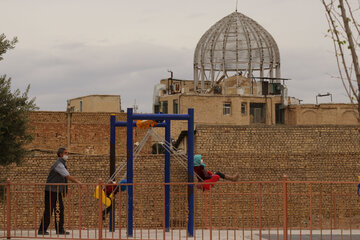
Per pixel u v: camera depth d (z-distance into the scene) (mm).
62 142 56938
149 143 54500
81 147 57375
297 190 35594
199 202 34062
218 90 65562
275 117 64438
